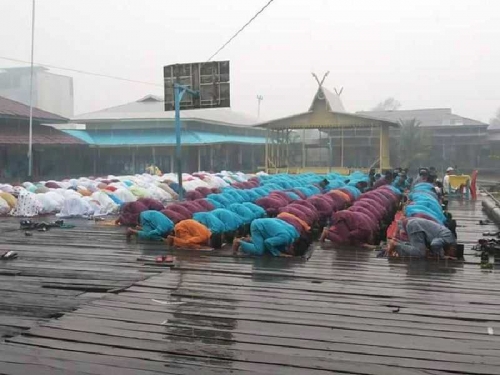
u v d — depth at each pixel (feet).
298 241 31.89
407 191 72.54
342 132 114.21
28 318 19.99
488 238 38.86
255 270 28.12
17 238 39.17
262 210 38.52
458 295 23.40
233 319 19.88
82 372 15.21
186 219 36.58
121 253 32.91
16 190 60.08
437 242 30.35
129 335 18.11
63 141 110.52
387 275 27.17
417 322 19.62
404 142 129.18
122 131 126.41
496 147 146.00
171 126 124.88
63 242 37.17
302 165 119.14
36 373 15.15
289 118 103.30
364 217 35.37
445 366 15.69
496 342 17.61
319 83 101.60
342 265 29.48
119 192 56.08
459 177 75.36
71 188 63.36
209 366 15.66
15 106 107.65
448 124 155.84
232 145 145.07
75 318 19.90
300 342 17.56
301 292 23.80
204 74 60.44
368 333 18.43
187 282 25.48
